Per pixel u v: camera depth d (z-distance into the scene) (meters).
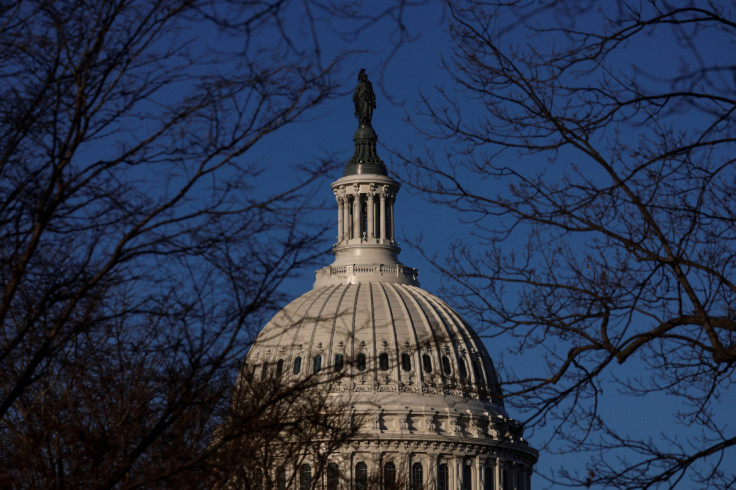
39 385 38.22
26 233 30.12
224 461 35.41
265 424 37.34
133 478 35.94
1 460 37.91
